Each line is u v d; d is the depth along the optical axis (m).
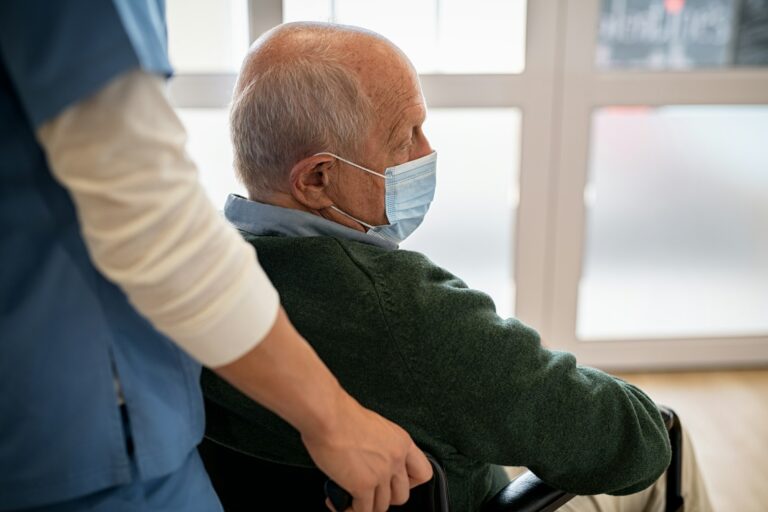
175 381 0.74
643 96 2.54
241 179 1.07
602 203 2.73
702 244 2.80
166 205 0.58
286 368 0.68
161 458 0.73
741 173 2.72
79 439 0.67
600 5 2.44
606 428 1.00
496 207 2.67
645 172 2.69
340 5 2.37
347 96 0.98
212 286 0.61
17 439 0.66
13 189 0.62
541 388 0.95
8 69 0.57
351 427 0.77
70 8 0.54
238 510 1.08
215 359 0.64
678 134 2.65
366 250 0.98
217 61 2.36
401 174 1.05
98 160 0.56
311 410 0.71
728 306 2.88
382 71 1.00
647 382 2.80
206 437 1.06
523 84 2.48
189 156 0.62
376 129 1.01
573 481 1.02
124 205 0.57
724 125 2.65
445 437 0.97
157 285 0.59
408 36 2.42
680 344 2.86
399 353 0.93
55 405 0.66
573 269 2.72
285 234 1.03
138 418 0.70
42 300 0.65
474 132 2.57
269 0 2.29
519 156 2.57
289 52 0.99
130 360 0.70
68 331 0.66
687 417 2.55
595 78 2.51
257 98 1.00
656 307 2.87
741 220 2.78
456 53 2.45
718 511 2.05
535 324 2.78
